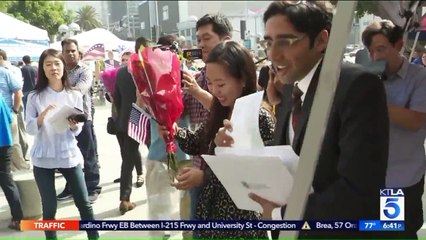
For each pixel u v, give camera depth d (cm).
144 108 311
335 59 118
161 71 221
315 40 140
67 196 510
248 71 198
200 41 277
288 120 168
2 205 490
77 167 342
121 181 464
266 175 149
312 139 124
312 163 124
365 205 130
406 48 252
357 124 127
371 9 138
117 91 450
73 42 490
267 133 187
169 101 222
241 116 175
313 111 123
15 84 552
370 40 210
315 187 138
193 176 204
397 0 129
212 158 159
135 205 480
